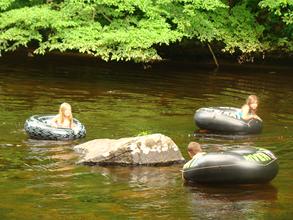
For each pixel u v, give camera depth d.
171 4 26.84
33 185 12.52
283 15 29.88
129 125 18.27
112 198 11.81
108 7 26.41
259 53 32.75
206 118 17.73
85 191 12.22
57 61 32.56
